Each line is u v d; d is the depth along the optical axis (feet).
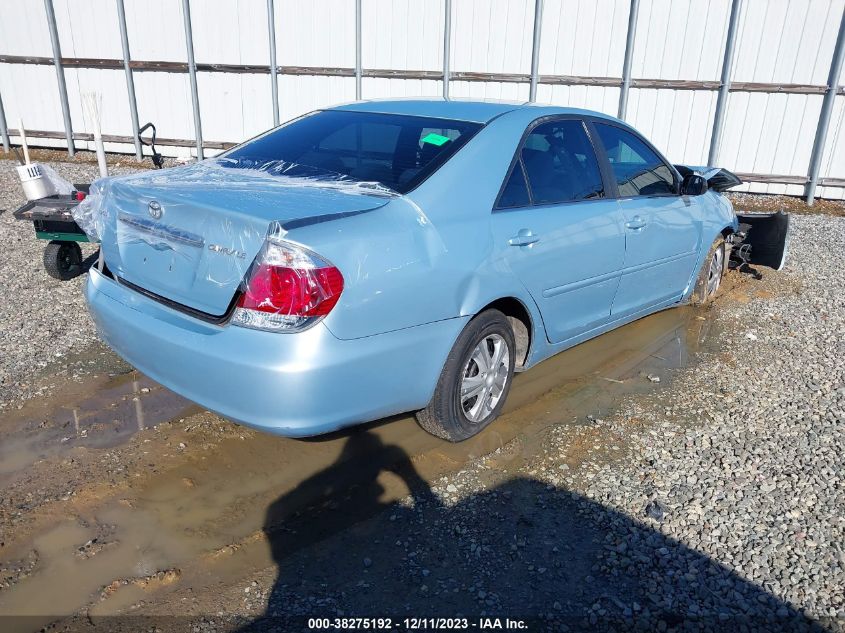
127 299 10.39
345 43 36.91
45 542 9.29
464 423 11.49
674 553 9.38
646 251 15.17
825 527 10.05
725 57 34.37
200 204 9.26
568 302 13.12
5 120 41.45
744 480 11.14
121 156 40.98
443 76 36.47
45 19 39.27
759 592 8.75
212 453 11.50
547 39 35.47
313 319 8.72
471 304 10.69
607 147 14.47
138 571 8.83
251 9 37.06
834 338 17.61
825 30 33.55
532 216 11.91
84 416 12.48
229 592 8.52
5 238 23.57
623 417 13.10
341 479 10.91
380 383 9.63
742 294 21.03
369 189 10.33
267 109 38.58
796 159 35.63
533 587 8.68
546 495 10.57
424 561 9.11
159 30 38.19
